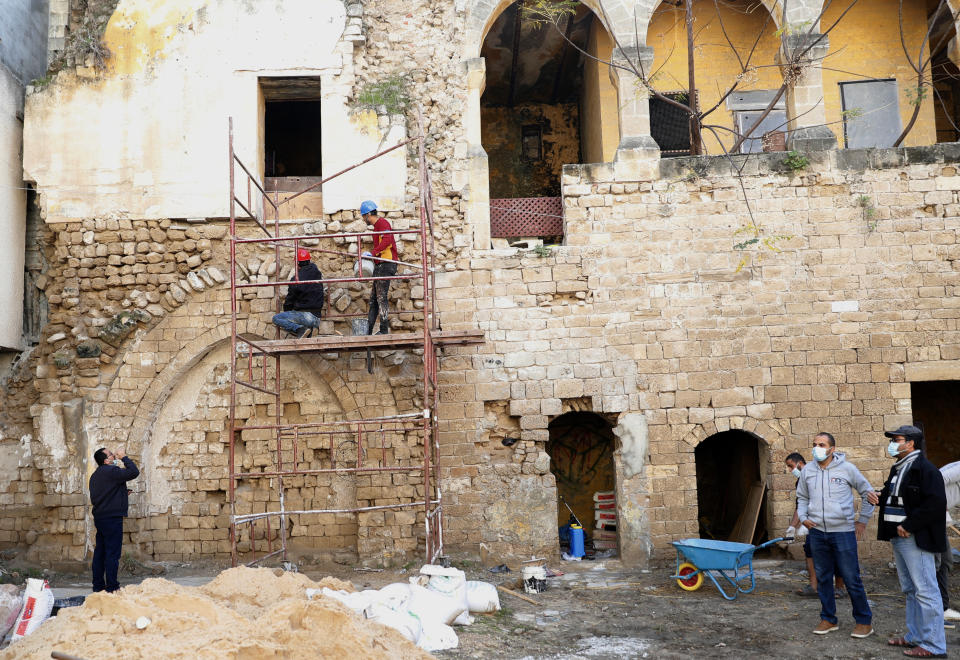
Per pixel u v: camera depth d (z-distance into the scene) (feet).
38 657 19.70
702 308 42.57
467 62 44.98
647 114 44.32
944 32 52.54
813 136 44.16
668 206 43.29
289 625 21.30
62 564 40.98
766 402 41.91
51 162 43.45
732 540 44.91
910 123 44.52
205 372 43.62
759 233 42.88
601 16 46.44
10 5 44.70
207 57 44.19
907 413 41.63
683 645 27.20
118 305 42.91
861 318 42.24
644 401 42.11
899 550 25.73
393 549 41.27
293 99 47.37
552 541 41.60
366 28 45.50
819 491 27.58
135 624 21.07
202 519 42.75
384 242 39.58
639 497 41.60
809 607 31.68
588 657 25.91
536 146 63.87
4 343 42.80
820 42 44.62
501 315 42.91
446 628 26.96
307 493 42.75
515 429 42.60
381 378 42.60
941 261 42.52
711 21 53.11
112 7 44.62
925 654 25.02
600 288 42.86
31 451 42.57
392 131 44.01
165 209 43.19
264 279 43.27
